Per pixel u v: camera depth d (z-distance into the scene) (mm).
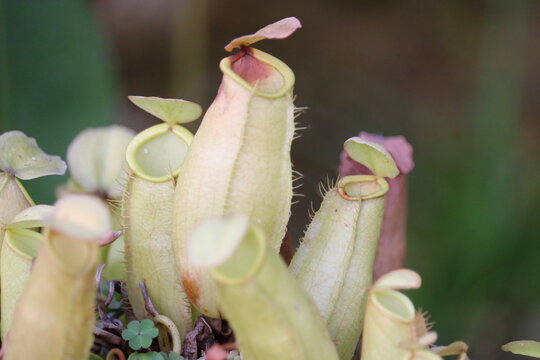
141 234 466
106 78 663
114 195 520
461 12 1648
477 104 843
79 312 396
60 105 657
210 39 1631
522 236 771
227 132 437
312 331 406
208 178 438
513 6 975
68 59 662
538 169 973
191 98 1290
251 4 1686
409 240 817
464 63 1600
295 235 1249
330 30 1670
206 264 372
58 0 663
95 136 526
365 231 459
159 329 470
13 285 455
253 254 397
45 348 399
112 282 475
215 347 399
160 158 474
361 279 459
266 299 394
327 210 461
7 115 649
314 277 458
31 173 477
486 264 774
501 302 808
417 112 1503
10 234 457
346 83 1580
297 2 1698
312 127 1440
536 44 1579
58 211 381
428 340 414
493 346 878
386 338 429
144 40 1549
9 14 656
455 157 913
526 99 1499
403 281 428
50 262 391
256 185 438
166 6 1545
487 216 784
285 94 440
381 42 1648
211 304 449
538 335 847
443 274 780
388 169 458
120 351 452
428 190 875
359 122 1476
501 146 811
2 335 462
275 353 401
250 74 447
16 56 655
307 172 1359
